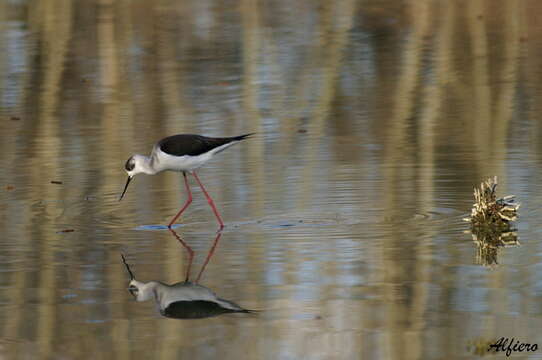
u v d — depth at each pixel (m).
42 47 25.31
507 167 14.94
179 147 13.14
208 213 13.38
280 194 14.00
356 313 9.66
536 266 10.92
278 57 24.06
